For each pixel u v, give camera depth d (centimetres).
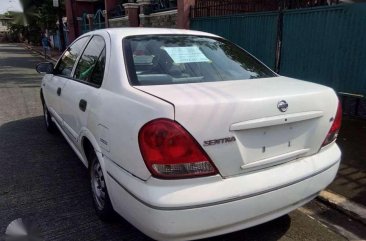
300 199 260
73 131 368
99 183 311
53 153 486
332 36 662
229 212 223
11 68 1655
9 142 533
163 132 212
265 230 309
